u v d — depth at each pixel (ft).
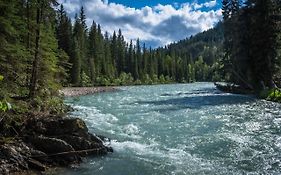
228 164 45.19
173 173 41.98
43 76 85.76
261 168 43.16
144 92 206.69
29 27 79.71
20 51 65.82
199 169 43.39
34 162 42.80
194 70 495.82
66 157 46.24
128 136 62.49
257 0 160.04
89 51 311.88
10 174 39.45
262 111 94.99
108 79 318.65
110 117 85.15
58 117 55.42
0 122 49.70
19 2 80.79
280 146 53.57
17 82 72.33
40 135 50.21
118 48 386.11
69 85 246.27
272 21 152.87
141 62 407.64
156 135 63.41
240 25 169.68
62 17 252.21
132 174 41.70
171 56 491.31
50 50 92.27
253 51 160.66
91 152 49.57
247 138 59.52
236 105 111.24
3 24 61.82
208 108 104.42
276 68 153.07
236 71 184.96
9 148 43.06
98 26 360.89
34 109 67.10
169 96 162.61
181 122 77.36
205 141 58.08
